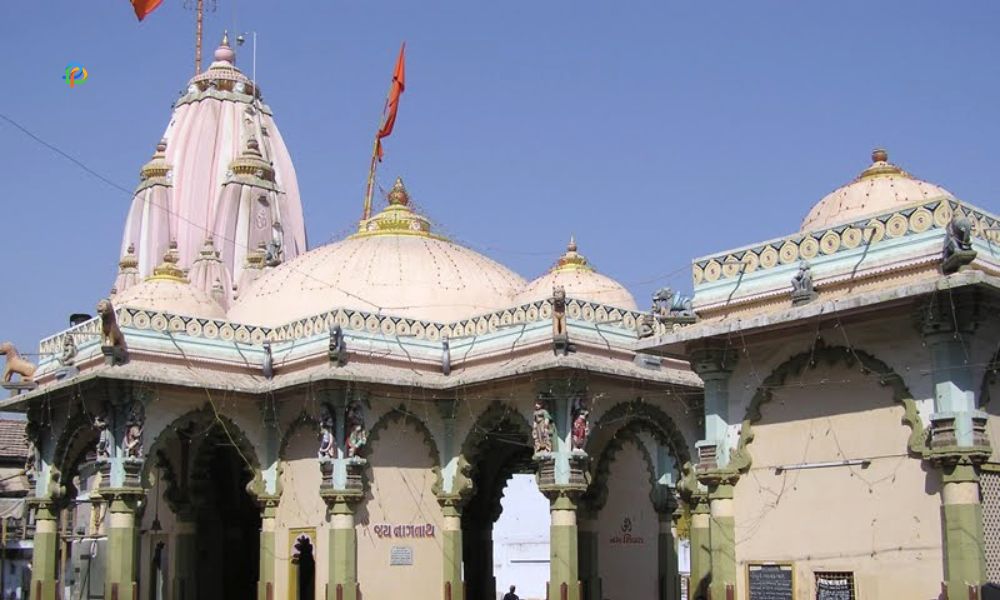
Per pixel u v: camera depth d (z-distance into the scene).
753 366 12.88
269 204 34.19
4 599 24.77
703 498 18.39
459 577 18.42
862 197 13.50
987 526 10.95
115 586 17.03
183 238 35.88
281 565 18.53
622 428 18.44
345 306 20.67
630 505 20.02
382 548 17.80
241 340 19.39
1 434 29.09
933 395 11.19
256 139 35.84
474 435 18.41
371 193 26.80
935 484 11.12
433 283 21.36
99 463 17.62
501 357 18.11
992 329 11.45
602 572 19.06
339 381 17.55
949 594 10.66
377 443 18.09
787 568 12.20
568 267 21.14
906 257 11.54
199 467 20.41
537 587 28.92
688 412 19.05
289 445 18.86
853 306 11.34
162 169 36.38
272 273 22.89
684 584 27.81
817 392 12.30
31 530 25.92
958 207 11.45
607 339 17.83
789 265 12.73
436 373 18.98
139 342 18.16
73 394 18.66
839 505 11.90
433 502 18.64
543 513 29.33
